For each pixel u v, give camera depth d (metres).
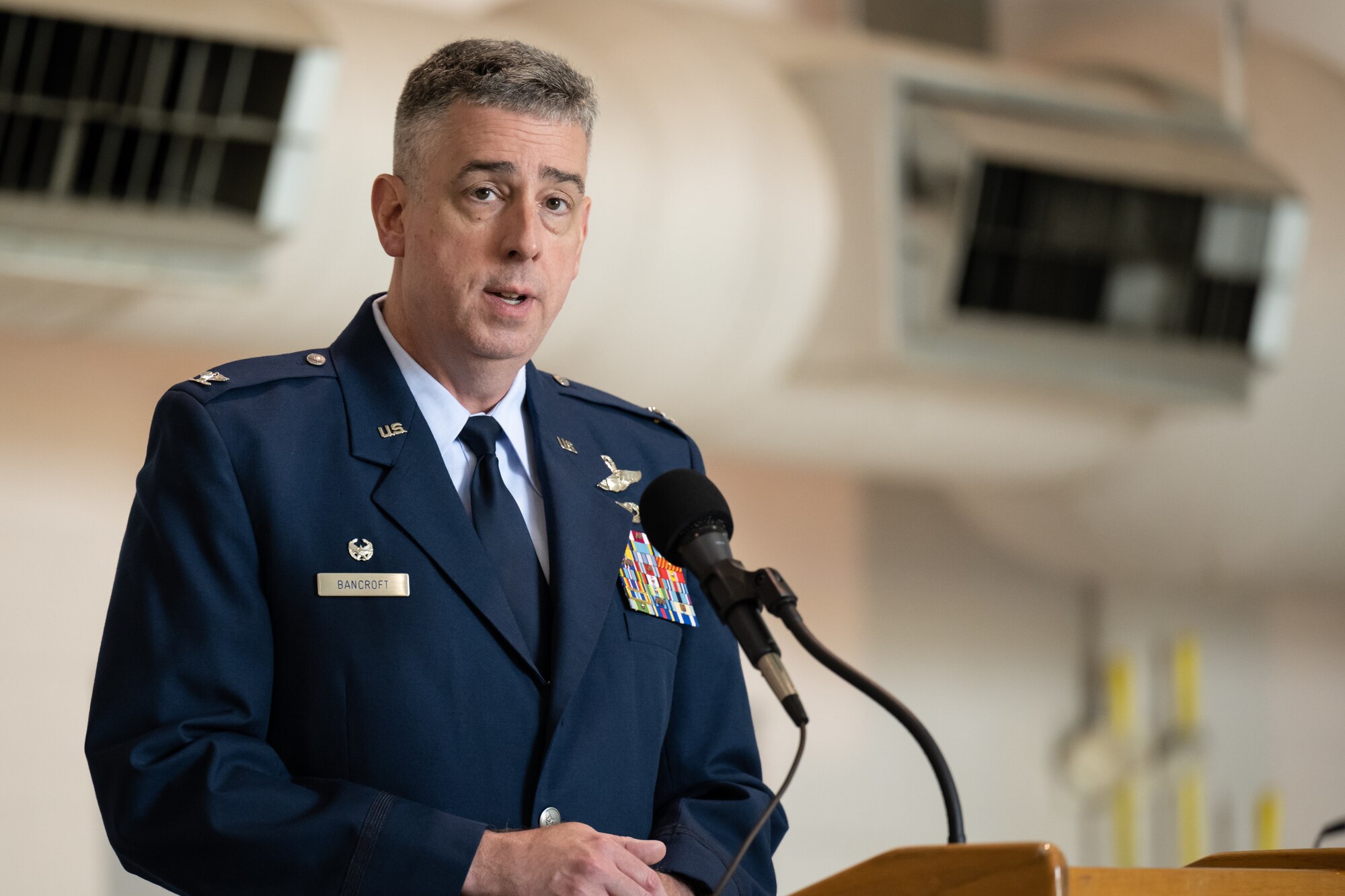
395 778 5.30
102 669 5.38
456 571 5.53
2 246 14.11
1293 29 24.81
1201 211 20.50
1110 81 22.50
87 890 17.41
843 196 17.92
